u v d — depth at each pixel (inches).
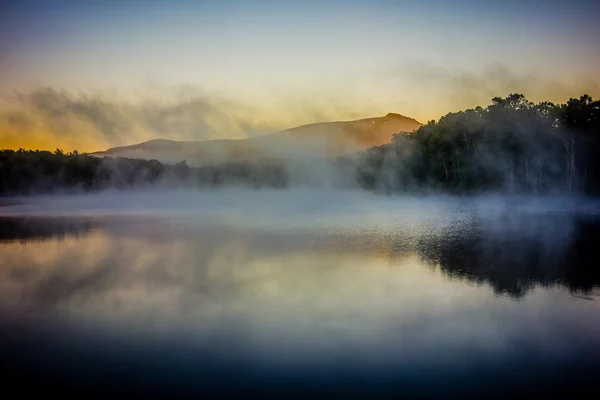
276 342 597.3
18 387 475.5
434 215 2474.2
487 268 1044.5
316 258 1197.7
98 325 669.9
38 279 977.5
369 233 1712.6
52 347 584.4
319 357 547.5
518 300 779.4
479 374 501.0
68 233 1813.5
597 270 1008.2
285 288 879.1
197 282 935.0
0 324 679.7
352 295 818.8
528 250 1285.7
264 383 480.7
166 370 515.8
